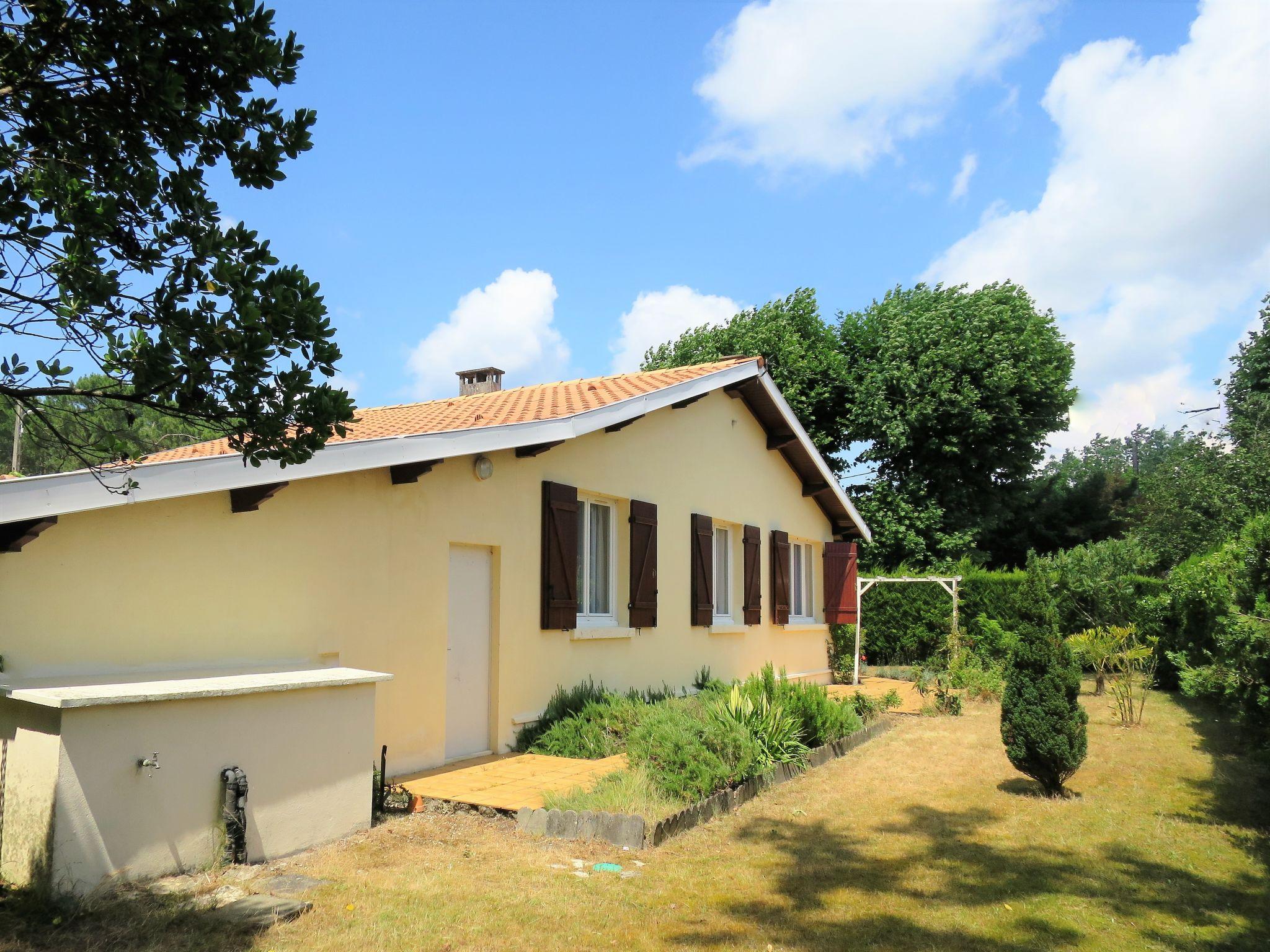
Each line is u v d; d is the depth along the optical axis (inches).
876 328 1040.8
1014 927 189.8
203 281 144.7
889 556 1052.5
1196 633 517.3
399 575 299.3
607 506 438.3
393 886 195.9
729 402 555.2
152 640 220.8
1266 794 312.8
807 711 373.4
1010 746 314.7
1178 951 178.2
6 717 182.9
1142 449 2598.4
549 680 375.6
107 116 146.3
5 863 176.1
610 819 240.8
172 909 170.1
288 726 216.7
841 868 227.9
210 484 220.4
